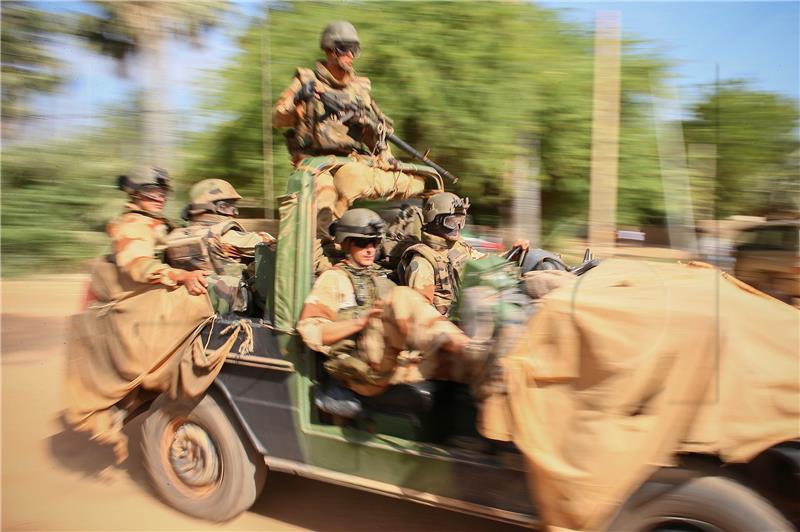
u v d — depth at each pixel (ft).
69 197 23.49
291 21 25.36
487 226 23.88
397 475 11.00
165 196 13.99
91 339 13.41
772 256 15.29
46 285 26.21
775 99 20.44
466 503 10.32
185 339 12.85
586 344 8.67
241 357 12.39
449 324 10.37
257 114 25.02
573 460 8.61
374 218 12.19
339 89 14.29
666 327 8.54
